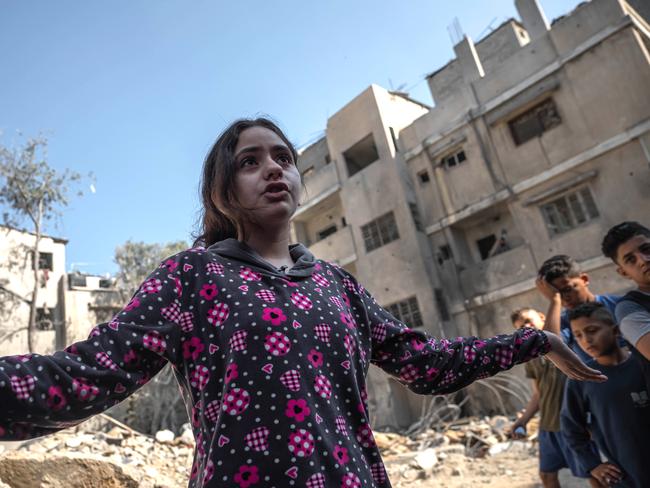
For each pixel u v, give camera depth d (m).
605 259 11.86
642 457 2.32
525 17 14.54
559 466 3.64
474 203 14.70
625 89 12.11
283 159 1.30
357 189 17.42
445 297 14.98
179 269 1.06
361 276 16.73
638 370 2.39
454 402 13.92
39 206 18.25
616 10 12.44
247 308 0.99
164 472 5.74
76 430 7.56
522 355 1.33
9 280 19.41
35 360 0.78
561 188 12.85
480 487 5.55
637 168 11.79
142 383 0.90
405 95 18.95
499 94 14.46
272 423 0.88
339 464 0.90
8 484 3.15
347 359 1.05
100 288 22.56
